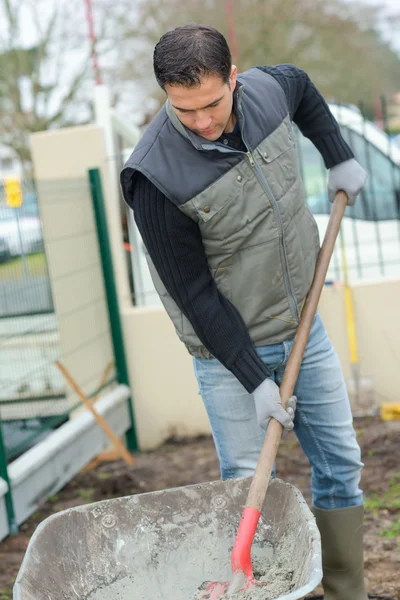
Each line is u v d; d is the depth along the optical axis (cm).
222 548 229
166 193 216
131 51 1541
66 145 505
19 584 193
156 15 1563
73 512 225
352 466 259
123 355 519
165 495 233
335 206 270
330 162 277
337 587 267
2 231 426
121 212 552
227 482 234
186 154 218
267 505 229
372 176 634
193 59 196
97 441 480
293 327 244
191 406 525
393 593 295
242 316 240
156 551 229
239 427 247
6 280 429
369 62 1811
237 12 1611
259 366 227
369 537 346
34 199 458
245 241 229
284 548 216
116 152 619
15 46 1459
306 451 265
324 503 264
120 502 230
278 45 1656
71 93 1482
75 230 497
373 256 613
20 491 395
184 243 222
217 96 202
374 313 518
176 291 228
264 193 225
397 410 499
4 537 383
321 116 271
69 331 491
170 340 520
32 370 459
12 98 1491
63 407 460
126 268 527
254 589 201
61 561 216
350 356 517
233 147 224
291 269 238
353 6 1716
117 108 1584
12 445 418
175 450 511
